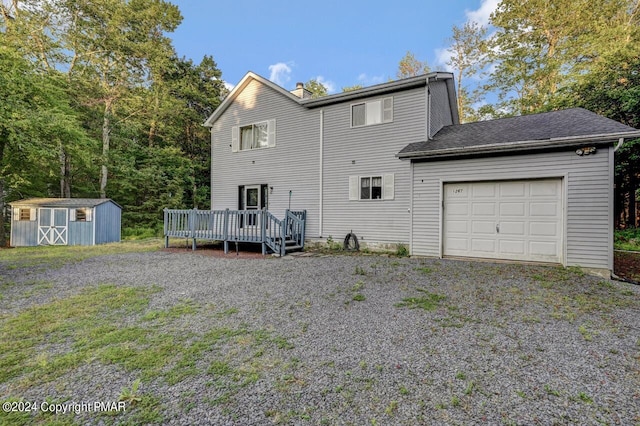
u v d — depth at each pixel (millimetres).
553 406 2285
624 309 4348
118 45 17484
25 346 3340
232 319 4125
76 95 16594
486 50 20734
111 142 19484
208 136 24422
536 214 7367
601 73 13086
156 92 20141
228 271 7141
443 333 3604
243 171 13820
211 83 24500
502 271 6500
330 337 3531
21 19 14641
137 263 8297
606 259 6418
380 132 10672
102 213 13969
